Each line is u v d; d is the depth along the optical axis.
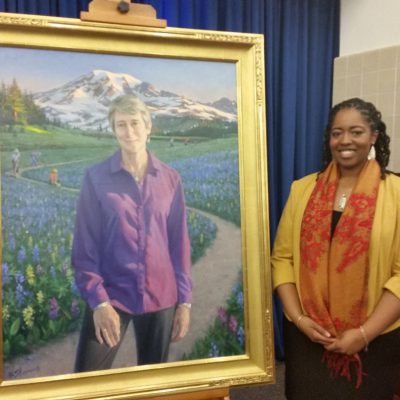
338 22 2.65
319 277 1.38
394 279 1.31
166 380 1.30
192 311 1.34
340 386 1.38
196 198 1.35
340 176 1.45
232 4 2.42
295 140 2.62
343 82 2.63
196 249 1.35
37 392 1.21
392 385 1.39
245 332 1.37
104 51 1.26
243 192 1.38
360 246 1.32
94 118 1.27
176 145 1.34
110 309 1.27
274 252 1.54
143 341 1.30
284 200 2.58
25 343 1.20
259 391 2.39
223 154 1.37
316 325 1.35
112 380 1.27
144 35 1.28
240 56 1.38
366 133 1.35
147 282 1.30
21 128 1.21
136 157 1.30
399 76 2.38
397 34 2.40
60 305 1.23
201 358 1.34
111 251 1.28
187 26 2.31
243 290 1.38
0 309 1.17
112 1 1.25
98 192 1.27
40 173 1.22
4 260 1.19
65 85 1.25
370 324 1.30
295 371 1.44
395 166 2.44
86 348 1.25
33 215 1.21
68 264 1.24
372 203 1.34
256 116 1.38
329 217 1.39
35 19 1.19
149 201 1.31
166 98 1.33
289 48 2.53
